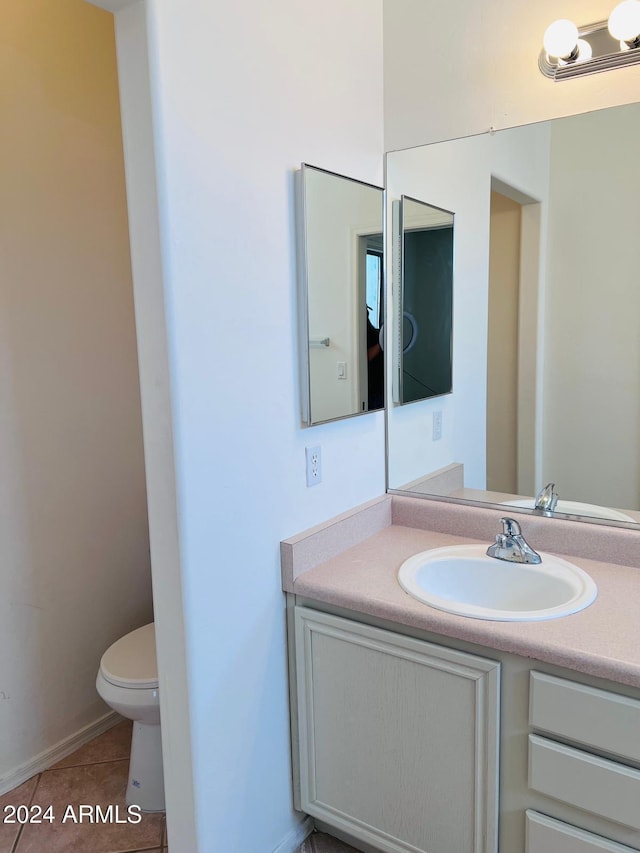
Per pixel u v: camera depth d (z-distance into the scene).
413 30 1.79
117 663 1.83
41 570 2.00
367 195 1.78
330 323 1.66
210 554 1.35
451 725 1.36
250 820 1.53
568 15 1.55
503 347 1.78
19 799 1.87
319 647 1.55
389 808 1.50
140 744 1.83
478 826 1.35
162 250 1.19
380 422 1.97
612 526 1.63
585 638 1.21
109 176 2.14
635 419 1.61
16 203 1.86
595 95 1.55
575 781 1.21
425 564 1.62
